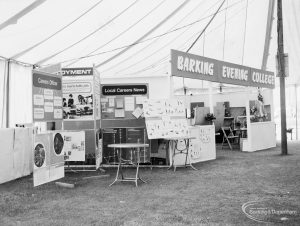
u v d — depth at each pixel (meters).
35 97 5.88
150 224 3.55
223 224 3.49
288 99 25.81
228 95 14.37
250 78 10.25
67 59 8.84
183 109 7.67
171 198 4.70
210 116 9.74
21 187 5.68
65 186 5.61
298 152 9.80
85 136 7.41
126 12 7.28
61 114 6.67
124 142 7.74
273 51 12.35
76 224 3.61
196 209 4.10
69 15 6.52
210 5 8.84
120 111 7.84
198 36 10.19
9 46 7.25
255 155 9.41
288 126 22.52
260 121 11.52
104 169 7.50
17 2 5.45
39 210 4.20
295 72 14.15
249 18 10.37
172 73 7.11
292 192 4.86
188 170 7.14
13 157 6.39
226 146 12.29
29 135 7.02
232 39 11.04
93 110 7.19
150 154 7.67
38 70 5.96
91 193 5.12
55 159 5.97
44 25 6.50
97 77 7.50
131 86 7.83
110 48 8.61
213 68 8.45
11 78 8.34
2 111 7.97
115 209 4.18
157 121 7.34
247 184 5.49
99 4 6.59
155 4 7.47
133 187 5.50
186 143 7.86
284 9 10.36
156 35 8.91
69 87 7.23
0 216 3.97
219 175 6.40
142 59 10.17
